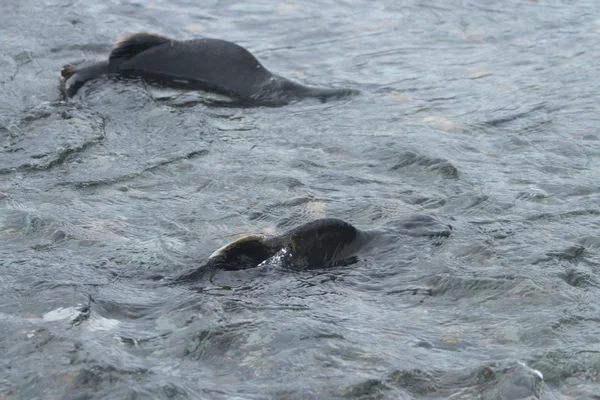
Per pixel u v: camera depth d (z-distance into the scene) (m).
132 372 18.55
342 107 36.88
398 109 36.56
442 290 22.55
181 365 19.03
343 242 24.16
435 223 25.72
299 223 26.53
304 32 46.00
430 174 30.20
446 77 40.31
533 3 49.84
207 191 28.62
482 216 26.92
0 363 18.72
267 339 20.05
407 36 45.47
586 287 22.77
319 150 32.31
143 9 48.31
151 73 38.91
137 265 23.47
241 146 32.62
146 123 34.34
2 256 23.59
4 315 20.56
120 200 27.69
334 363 19.25
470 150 32.38
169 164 30.53
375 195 28.50
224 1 50.25
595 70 40.78
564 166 30.97
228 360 19.31
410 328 20.81
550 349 19.83
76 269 23.00
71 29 44.34
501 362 19.16
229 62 38.84
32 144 31.52
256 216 26.89
